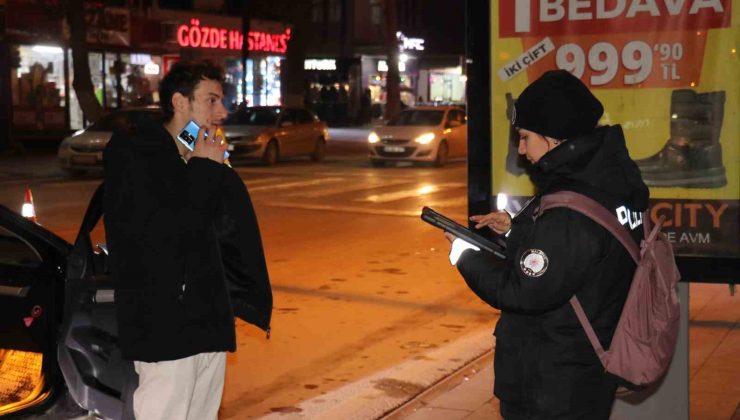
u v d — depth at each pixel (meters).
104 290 4.20
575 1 4.72
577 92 3.07
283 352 7.25
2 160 25.56
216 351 3.53
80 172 21.00
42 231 4.50
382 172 23.20
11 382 4.58
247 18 33.88
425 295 9.21
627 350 3.03
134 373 3.97
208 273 3.45
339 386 6.42
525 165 4.83
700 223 4.65
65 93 30.03
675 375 4.71
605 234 3.00
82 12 25.08
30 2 28.08
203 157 3.42
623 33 4.67
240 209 3.54
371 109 53.75
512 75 4.83
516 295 3.01
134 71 33.84
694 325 7.70
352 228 13.57
